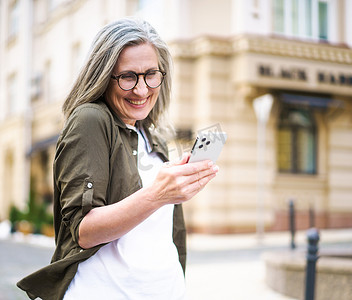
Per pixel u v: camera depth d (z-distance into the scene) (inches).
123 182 52.8
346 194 494.9
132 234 53.9
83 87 54.7
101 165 50.4
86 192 48.8
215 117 445.1
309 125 491.8
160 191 46.7
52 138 633.0
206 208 441.7
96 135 50.8
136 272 53.0
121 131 56.0
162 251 55.7
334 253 197.2
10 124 778.2
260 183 411.2
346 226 490.9
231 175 447.2
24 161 728.3
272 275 193.8
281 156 477.7
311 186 482.9
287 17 459.8
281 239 399.5
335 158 492.4
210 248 345.1
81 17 599.2
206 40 439.5
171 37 459.8
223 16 455.8
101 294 52.1
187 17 458.6
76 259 51.0
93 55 54.4
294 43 442.9
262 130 454.6
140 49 54.6
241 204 446.9
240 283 208.4
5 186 795.4
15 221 525.0
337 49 454.0
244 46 429.4
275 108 462.9
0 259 309.7
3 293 194.1
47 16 703.7
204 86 446.0
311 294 131.4
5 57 823.7
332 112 490.0
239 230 444.1
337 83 457.1
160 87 62.3
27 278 52.7
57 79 664.4
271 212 459.8
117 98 55.7
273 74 438.0
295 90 463.5
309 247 133.0
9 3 813.9
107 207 48.3
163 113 64.2
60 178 50.5
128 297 52.7
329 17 462.0
